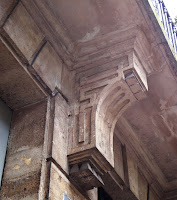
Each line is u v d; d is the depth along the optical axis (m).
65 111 3.92
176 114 4.92
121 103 4.00
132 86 3.93
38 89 3.76
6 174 3.44
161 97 4.79
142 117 5.00
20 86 3.73
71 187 3.58
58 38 4.10
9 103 3.84
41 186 3.25
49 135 3.59
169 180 5.69
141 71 4.09
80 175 3.57
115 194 4.52
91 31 4.16
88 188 3.69
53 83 3.89
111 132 3.92
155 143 5.27
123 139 4.96
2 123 3.69
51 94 3.86
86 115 3.84
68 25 4.12
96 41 4.20
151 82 4.62
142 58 4.18
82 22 4.11
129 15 4.04
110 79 3.98
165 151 5.36
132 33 4.09
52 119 3.70
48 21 3.98
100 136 3.71
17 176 3.38
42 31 3.93
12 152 3.58
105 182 4.34
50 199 3.21
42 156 3.42
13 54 3.52
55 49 4.09
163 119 4.99
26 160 3.46
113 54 4.12
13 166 3.47
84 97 3.98
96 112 3.80
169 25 4.91
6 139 3.67
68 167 3.59
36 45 3.79
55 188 3.32
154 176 5.43
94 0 3.95
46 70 3.85
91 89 4.02
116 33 4.14
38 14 3.88
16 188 3.30
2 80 3.69
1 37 3.45
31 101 3.84
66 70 4.21
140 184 4.96
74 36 4.19
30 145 3.55
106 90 3.93
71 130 3.80
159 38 4.13
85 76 4.17
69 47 4.20
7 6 3.54
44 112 3.73
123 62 4.03
